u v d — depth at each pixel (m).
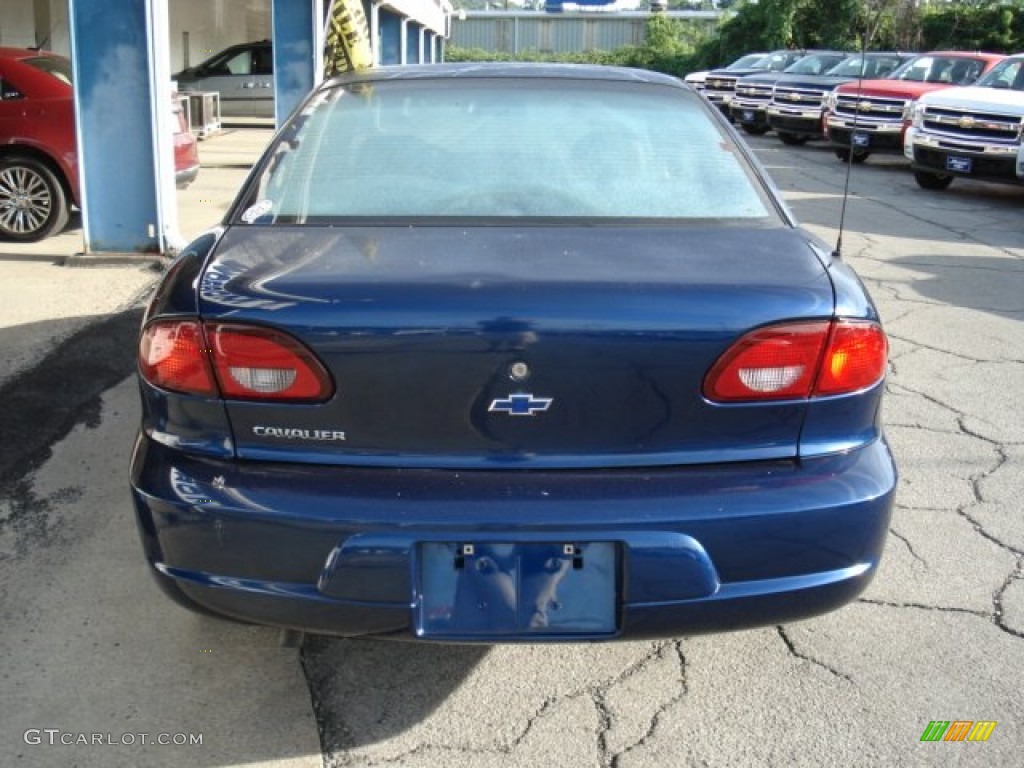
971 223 10.70
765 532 2.34
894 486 2.50
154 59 6.93
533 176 2.94
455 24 47.19
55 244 7.96
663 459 2.37
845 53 20.98
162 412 2.45
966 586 3.38
